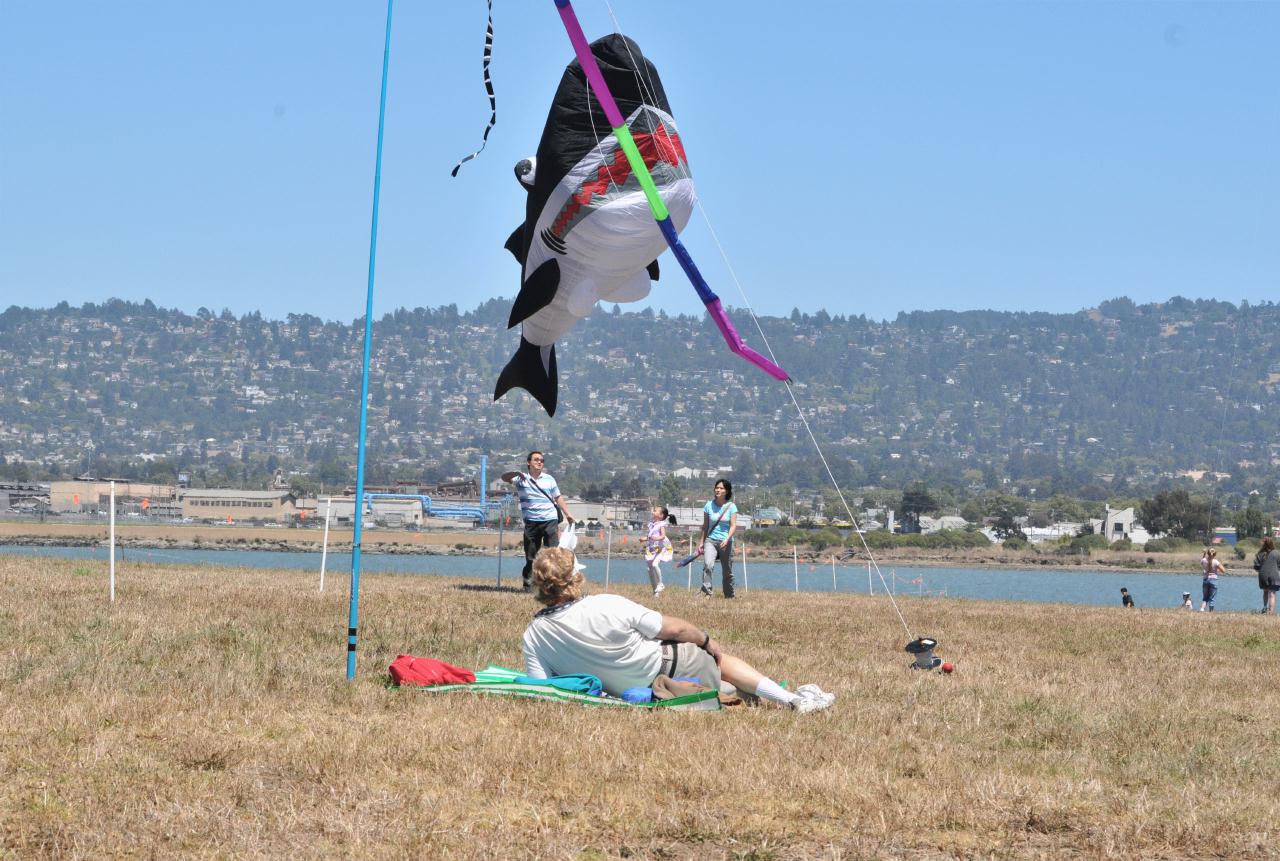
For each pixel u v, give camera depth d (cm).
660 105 2112
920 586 9425
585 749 1174
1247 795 1126
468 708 1352
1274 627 2934
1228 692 1788
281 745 1164
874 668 1861
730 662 1495
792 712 1445
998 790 1095
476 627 2136
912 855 918
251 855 866
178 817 938
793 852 918
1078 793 1105
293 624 2067
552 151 2131
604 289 2214
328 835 917
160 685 1447
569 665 1467
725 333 1892
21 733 1180
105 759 1090
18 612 2103
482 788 1049
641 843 925
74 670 1510
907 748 1288
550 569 1471
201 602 2414
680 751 1188
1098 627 2728
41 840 884
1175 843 964
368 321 1539
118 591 2600
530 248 2245
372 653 1772
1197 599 10469
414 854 873
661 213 1912
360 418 1539
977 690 1678
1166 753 1306
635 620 1451
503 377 2414
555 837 925
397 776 1075
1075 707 1570
